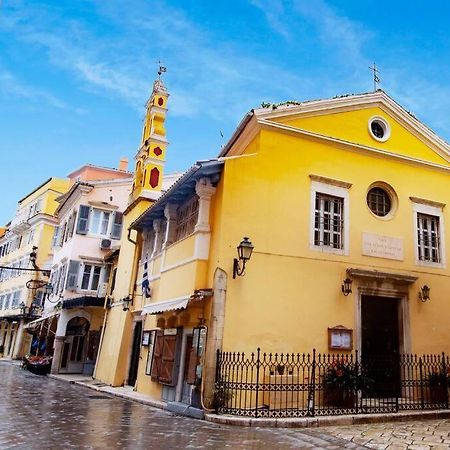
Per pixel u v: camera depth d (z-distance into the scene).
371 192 14.62
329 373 11.62
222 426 9.36
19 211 45.47
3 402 11.40
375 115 15.14
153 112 21.33
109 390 16.03
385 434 8.79
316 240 13.19
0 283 44.12
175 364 12.99
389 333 13.69
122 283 20.09
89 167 33.69
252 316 11.60
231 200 12.16
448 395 12.90
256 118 13.11
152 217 17.17
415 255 14.31
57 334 23.78
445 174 15.70
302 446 7.56
